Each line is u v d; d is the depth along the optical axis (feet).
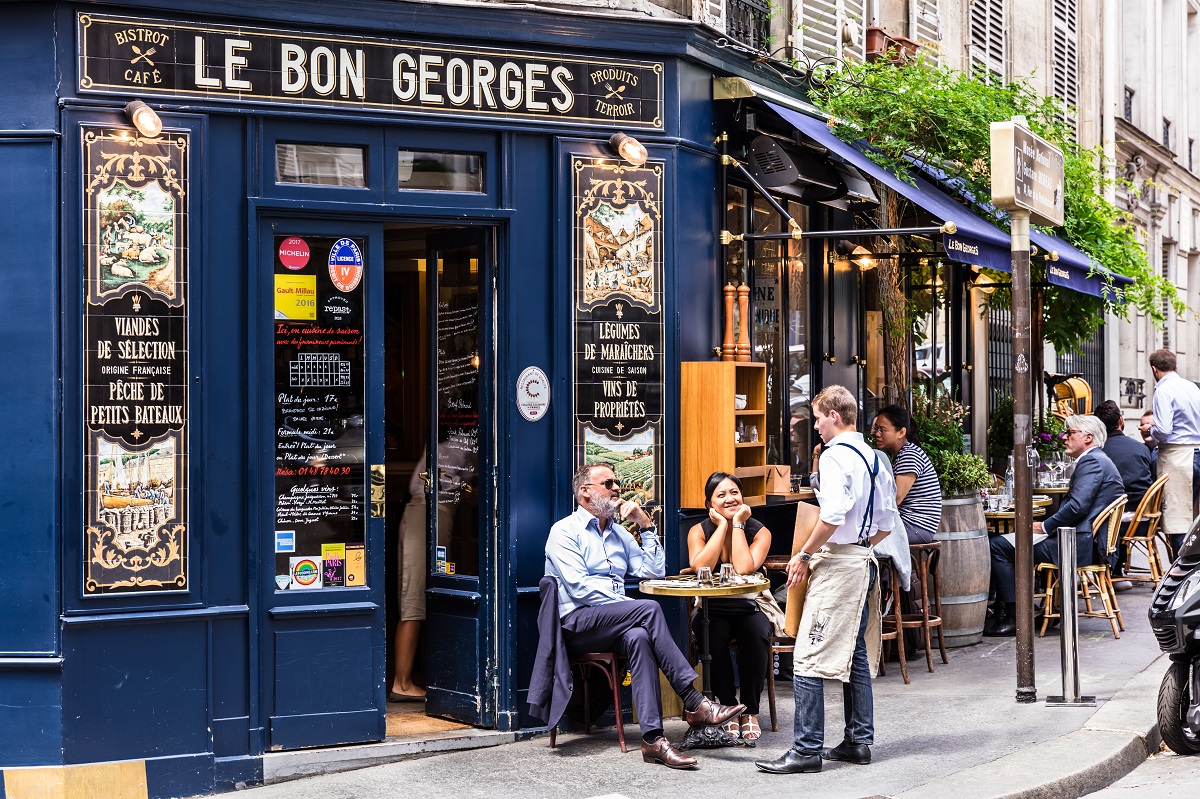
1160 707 22.22
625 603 22.09
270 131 21.77
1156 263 74.79
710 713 21.76
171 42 20.99
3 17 20.45
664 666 21.90
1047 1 55.36
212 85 21.27
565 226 23.79
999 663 29.09
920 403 36.47
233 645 21.40
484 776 21.09
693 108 25.49
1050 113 36.99
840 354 33.83
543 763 21.79
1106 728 22.48
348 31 22.11
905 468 29.07
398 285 31.58
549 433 23.77
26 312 20.38
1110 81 63.21
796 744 20.67
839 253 33.65
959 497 31.14
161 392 20.92
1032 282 40.42
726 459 24.63
